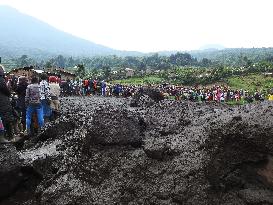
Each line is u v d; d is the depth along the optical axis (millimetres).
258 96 51406
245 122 7344
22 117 14117
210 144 7723
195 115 11594
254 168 7289
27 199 8578
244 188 7309
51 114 14969
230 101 47625
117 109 9797
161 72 123250
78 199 7785
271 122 7191
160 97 21156
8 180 8508
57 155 9109
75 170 8398
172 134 9578
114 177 8148
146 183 7848
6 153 8812
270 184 7102
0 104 10219
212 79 99875
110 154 8609
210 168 7430
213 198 7266
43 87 14516
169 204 7371
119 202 7695
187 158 7957
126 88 43938
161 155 8219
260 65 117562
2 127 9422
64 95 38344
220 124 7750
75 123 10938
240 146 7316
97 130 8859
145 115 11445
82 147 8797
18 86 14031
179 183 7547
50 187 8156
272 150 6977
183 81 102125
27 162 8953
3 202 8516
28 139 12086
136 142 8883
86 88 41500
